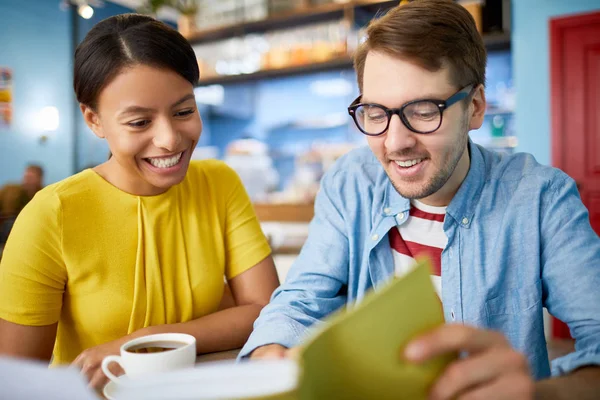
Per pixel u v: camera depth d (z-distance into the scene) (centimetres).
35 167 504
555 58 366
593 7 352
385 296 44
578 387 60
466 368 47
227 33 516
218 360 97
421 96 82
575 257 87
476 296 97
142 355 71
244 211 127
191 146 104
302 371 38
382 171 112
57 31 589
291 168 659
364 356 43
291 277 109
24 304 99
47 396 42
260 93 679
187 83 98
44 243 101
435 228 103
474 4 388
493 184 100
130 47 92
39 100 571
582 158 364
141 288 108
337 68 464
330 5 452
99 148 630
